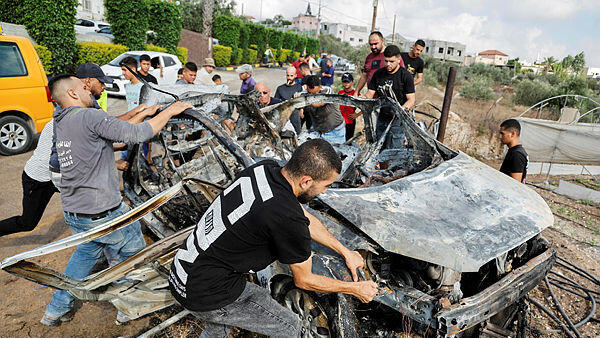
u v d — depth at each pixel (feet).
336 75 88.89
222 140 9.42
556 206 21.09
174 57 41.81
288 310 7.35
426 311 7.47
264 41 105.81
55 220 14.89
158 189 12.48
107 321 9.82
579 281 13.01
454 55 224.94
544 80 101.71
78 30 62.13
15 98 21.04
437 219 8.48
